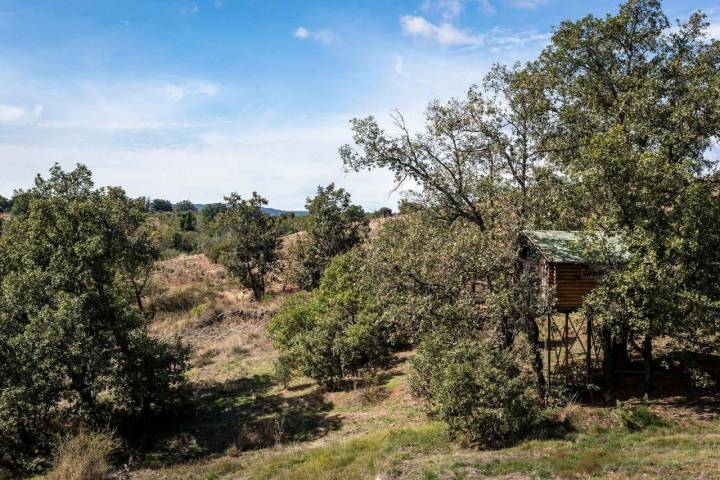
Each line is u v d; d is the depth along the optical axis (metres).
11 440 19.16
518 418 15.71
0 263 24.03
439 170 22.30
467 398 15.59
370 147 22.25
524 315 17.94
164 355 22.64
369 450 16.30
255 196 46.78
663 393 18.14
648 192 15.50
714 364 20.39
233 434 21.12
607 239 16.94
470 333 18.70
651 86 18.88
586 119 20.88
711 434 13.97
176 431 21.92
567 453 13.62
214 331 39.31
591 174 15.99
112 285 23.73
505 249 18.66
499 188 20.42
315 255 45.91
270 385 27.66
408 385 23.08
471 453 14.80
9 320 20.08
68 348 19.64
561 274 17.92
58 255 21.52
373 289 21.11
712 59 20.48
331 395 25.02
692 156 18.91
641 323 14.99
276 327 30.41
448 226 22.16
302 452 17.39
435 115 21.77
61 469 16.81
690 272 15.38
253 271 48.56
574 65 22.20
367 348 27.25
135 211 24.39
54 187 22.47
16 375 19.14
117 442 19.81
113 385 21.28
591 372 20.84
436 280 19.16
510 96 20.72
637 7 21.02
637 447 13.66
